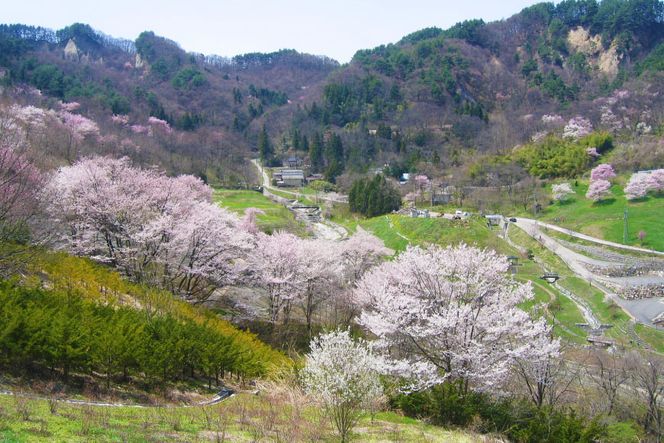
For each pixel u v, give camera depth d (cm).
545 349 1933
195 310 2677
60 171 3562
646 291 5069
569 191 8694
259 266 3244
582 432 1711
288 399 1848
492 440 1592
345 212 9375
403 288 2192
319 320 3572
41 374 1434
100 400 1398
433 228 6881
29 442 920
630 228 6975
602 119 12056
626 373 2712
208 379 1995
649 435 2300
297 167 13188
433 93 16550
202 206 3650
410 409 1845
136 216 3103
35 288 1722
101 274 2470
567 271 5916
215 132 13488
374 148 13062
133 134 10088
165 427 1209
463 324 1938
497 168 9988
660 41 18738
